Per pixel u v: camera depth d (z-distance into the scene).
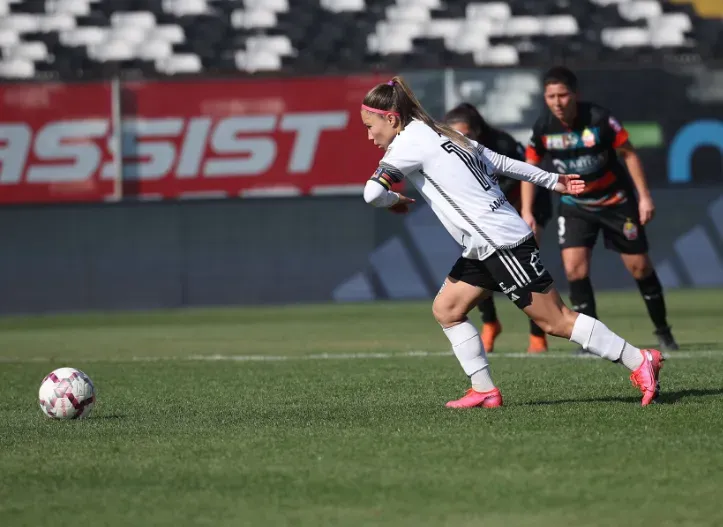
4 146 62.09
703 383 26.83
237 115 63.50
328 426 21.66
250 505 15.59
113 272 60.00
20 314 59.12
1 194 62.16
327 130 63.94
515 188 35.62
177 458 18.80
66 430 22.08
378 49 76.25
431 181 22.22
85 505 15.79
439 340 42.38
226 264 60.94
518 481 16.59
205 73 63.09
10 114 62.06
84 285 59.75
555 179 22.89
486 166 22.69
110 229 59.94
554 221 62.16
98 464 18.47
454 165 22.11
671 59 66.81
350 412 23.69
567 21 78.38
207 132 63.38
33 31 74.25
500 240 22.23
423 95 63.91
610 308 54.06
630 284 63.47
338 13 77.69
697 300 56.97
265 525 14.57
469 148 22.38
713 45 77.50
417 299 62.28
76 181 62.69
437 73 63.81
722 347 37.00
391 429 21.05
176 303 60.53
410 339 42.91
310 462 18.20
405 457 18.39
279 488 16.50
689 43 78.31
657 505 15.16
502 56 76.75
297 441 20.03
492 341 37.69
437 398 25.83
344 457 18.52
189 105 63.19
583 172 34.12
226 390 28.58
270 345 41.56
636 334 42.78
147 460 18.70
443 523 14.51
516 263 22.34
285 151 63.81
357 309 57.25
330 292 61.81
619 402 23.83
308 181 64.06
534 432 20.28
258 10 77.12
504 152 34.22
